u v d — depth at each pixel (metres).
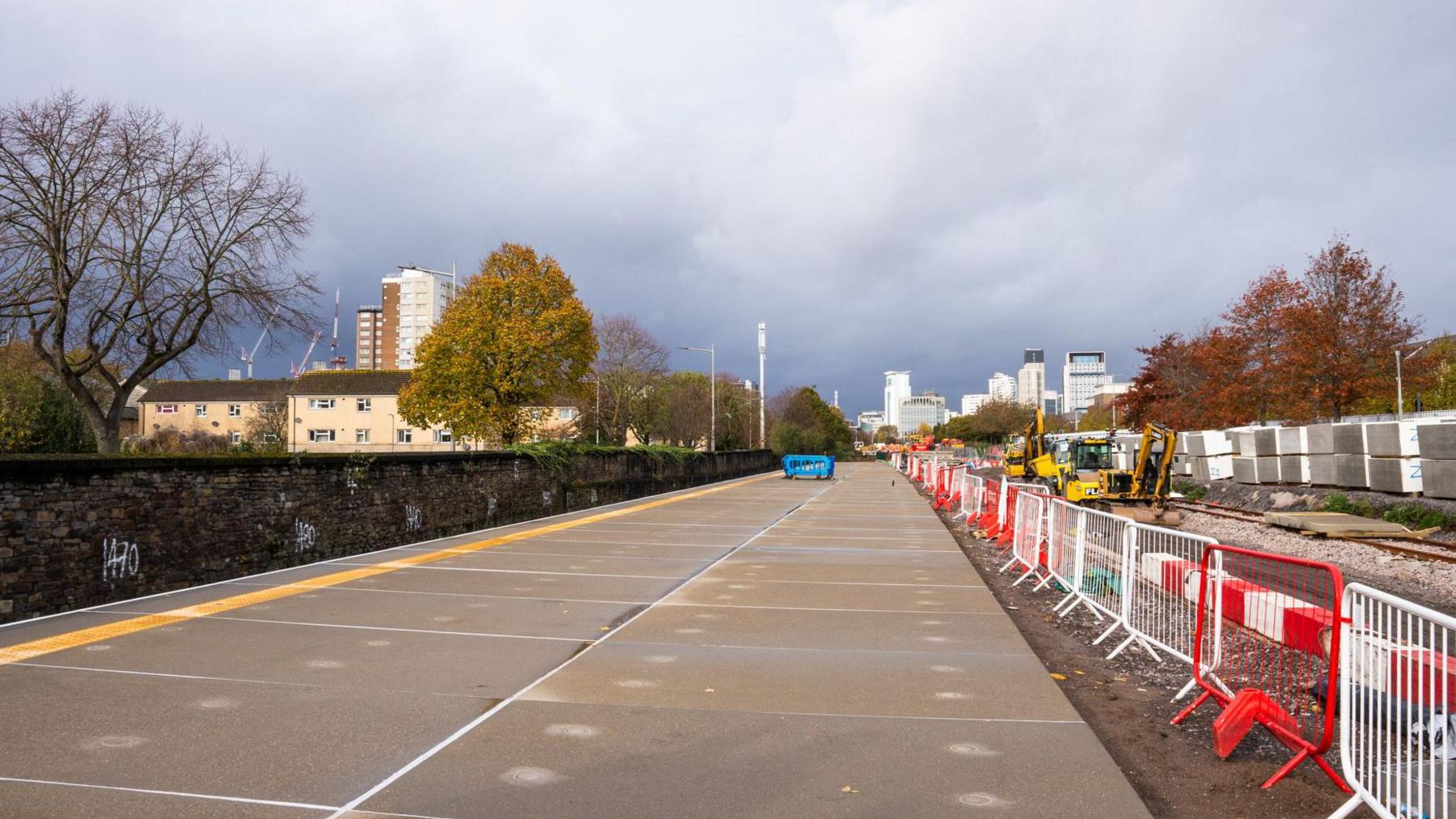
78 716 6.05
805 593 11.57
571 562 14.52
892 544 17.73
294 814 4.52
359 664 7.58
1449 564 16.20
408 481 18.53
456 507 20.84
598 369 58.88
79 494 10.45
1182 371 54.75
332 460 15.72
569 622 9.53
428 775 5.06
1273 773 5.42
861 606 10.64
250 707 6.32
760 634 9.01
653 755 5.43
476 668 7.46
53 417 27.48
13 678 7.01
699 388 74.38
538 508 26.06
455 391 46.94
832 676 7.35
